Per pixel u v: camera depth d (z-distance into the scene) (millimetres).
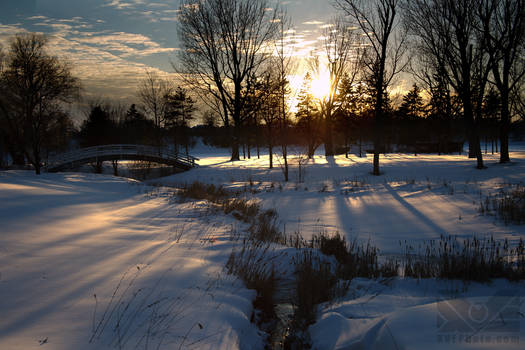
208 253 6105
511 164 23078
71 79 32531
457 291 4266
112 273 4676
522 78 21562
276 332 3893
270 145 31000
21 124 33312
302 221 11664
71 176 22500
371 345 2912
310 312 4227
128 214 9766
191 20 36656
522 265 5184
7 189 12219
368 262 6262
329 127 43906
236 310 3902
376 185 19234
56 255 5316
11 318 3301
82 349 2820
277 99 26328
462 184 16969
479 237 8227
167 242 6676
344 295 4586
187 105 62781
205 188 18812
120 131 68500
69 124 40406
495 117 38406
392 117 57500
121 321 3352
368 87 44344
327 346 3246
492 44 22969
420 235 9008
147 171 38656
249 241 7348
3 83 31188
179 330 3268
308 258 6441
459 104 34406
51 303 3676
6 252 5207
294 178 24750
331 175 25078
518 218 9367
